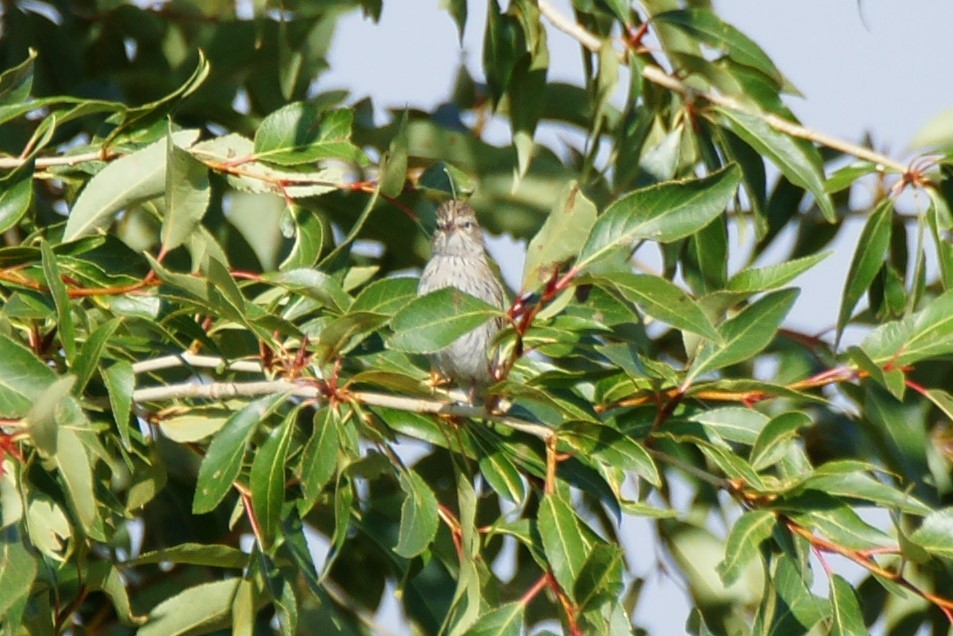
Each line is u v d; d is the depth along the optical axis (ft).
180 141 39.73
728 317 36.88
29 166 36.32
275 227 49.52
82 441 31.83
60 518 36.01
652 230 32.76
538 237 32.24
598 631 32.55
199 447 41.50
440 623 41.22
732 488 35.01
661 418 35.70
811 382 36.37
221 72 50.37
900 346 36.99
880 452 46.57
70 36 50.78
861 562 34.24
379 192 38.52
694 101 45.75
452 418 35.29
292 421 34.55
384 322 33.45
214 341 38.19
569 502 36.04
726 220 45.21
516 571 46.47
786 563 35.17
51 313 34.37
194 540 45.55
